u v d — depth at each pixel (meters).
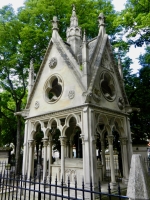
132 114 20.78
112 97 14.02
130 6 17.53
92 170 10.03
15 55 19.91
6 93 27.64
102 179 13.75
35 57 20.50
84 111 11.12
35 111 14.38
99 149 22.56
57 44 14.22
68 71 12.85
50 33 18.95
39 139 24.52
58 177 13.07
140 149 18.47
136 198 3.99
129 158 13.73
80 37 16.69
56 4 20.08
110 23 21.44
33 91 14.95
